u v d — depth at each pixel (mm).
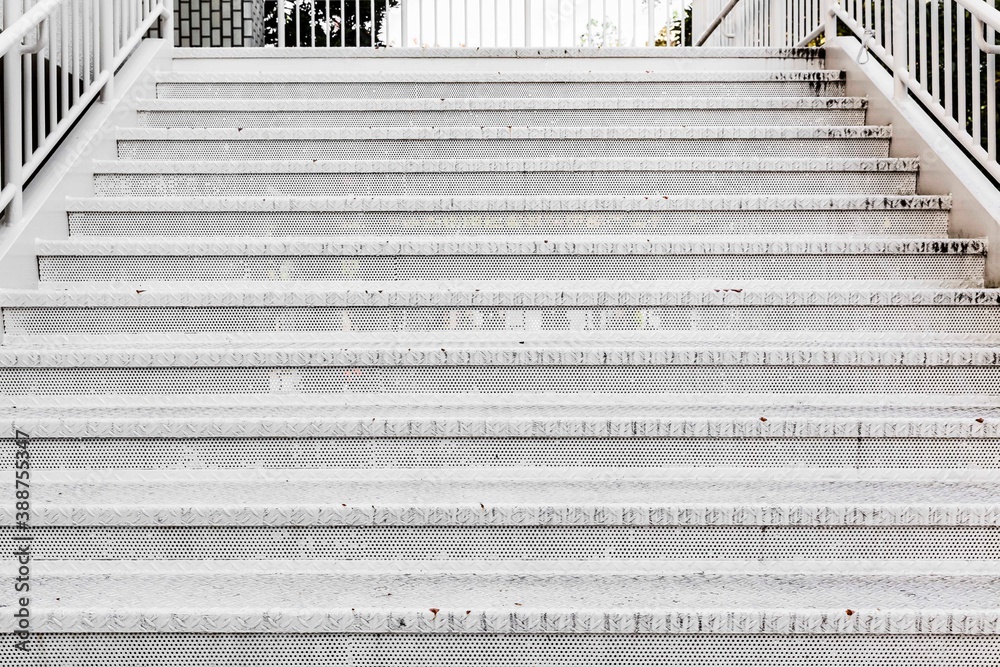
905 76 3150
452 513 1842
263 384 2244
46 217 2672
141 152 3240
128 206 2824
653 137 3271
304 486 1989
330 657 1636
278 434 2025
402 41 4383
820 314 2443
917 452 2029
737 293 2430
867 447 2033
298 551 1856
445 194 3104
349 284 2619
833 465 2041
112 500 1885
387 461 2057
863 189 3059
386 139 3281
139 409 2170
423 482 2006
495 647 1641
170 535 1843
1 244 2445
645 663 1636
